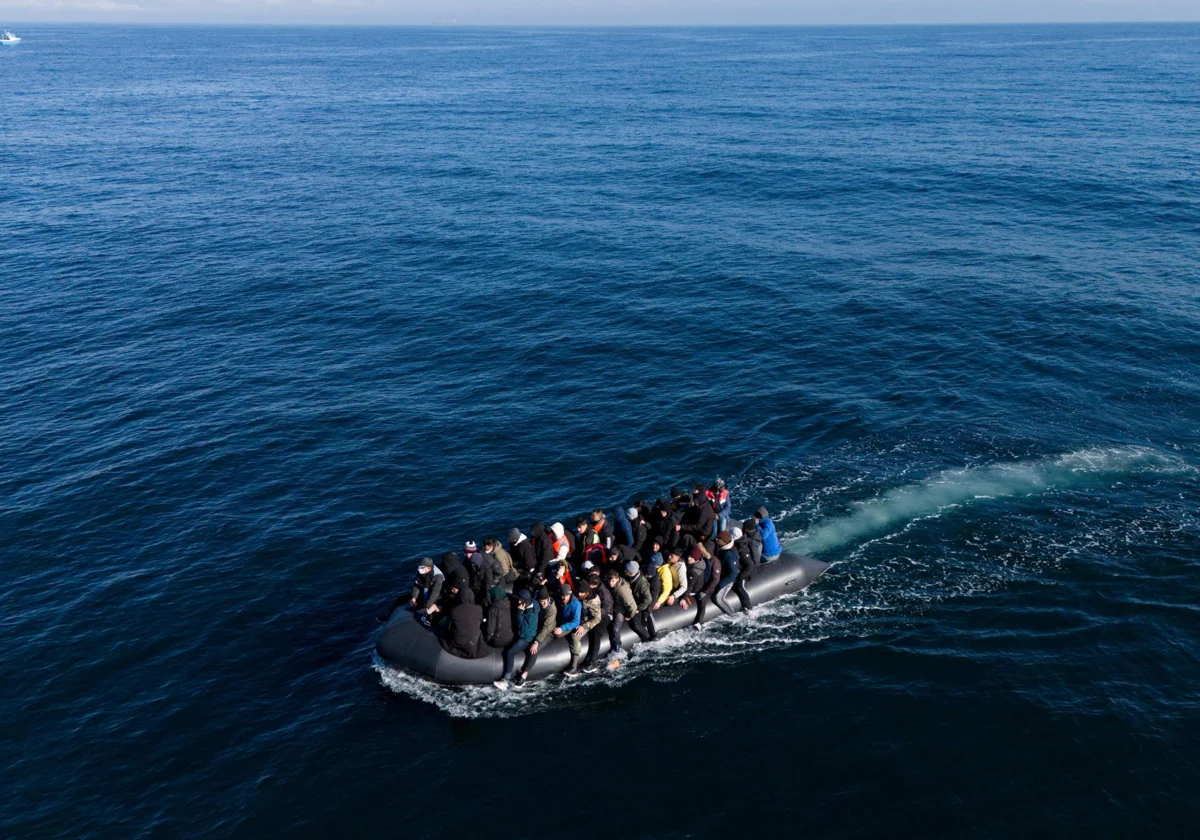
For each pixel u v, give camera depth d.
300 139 93.75
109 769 17.23
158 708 18.73
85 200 64.50
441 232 55.31
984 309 39.94
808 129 93.25
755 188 65.19
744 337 38.16
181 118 111.25
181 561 23.80
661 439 29.67
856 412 30.89
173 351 38.09
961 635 19.95
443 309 42.50
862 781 16.36
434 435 30.42
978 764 16.58
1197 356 34.25
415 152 84.62
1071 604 20.75
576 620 18.73
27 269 48.72
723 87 148.00
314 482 27.62
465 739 17.70
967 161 71.44
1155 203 56.03
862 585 21.75
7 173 73.62
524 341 38.50
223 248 52.62
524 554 19.41
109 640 20.81
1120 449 27.50
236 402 33.22
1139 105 105.81
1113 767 16.34
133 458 29.27
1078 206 56.53
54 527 25.47
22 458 29.36
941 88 135.12
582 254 50.28
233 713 18.55
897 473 26.64
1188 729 17.06
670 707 18.33
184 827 15.96
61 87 153.12
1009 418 29.86
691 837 15.38
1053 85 136.25
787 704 18.28
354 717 18.34
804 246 50.53
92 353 37.94
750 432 29.88
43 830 15.91
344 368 36.19
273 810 16.25
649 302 42.69
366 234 55.25
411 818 16.00
